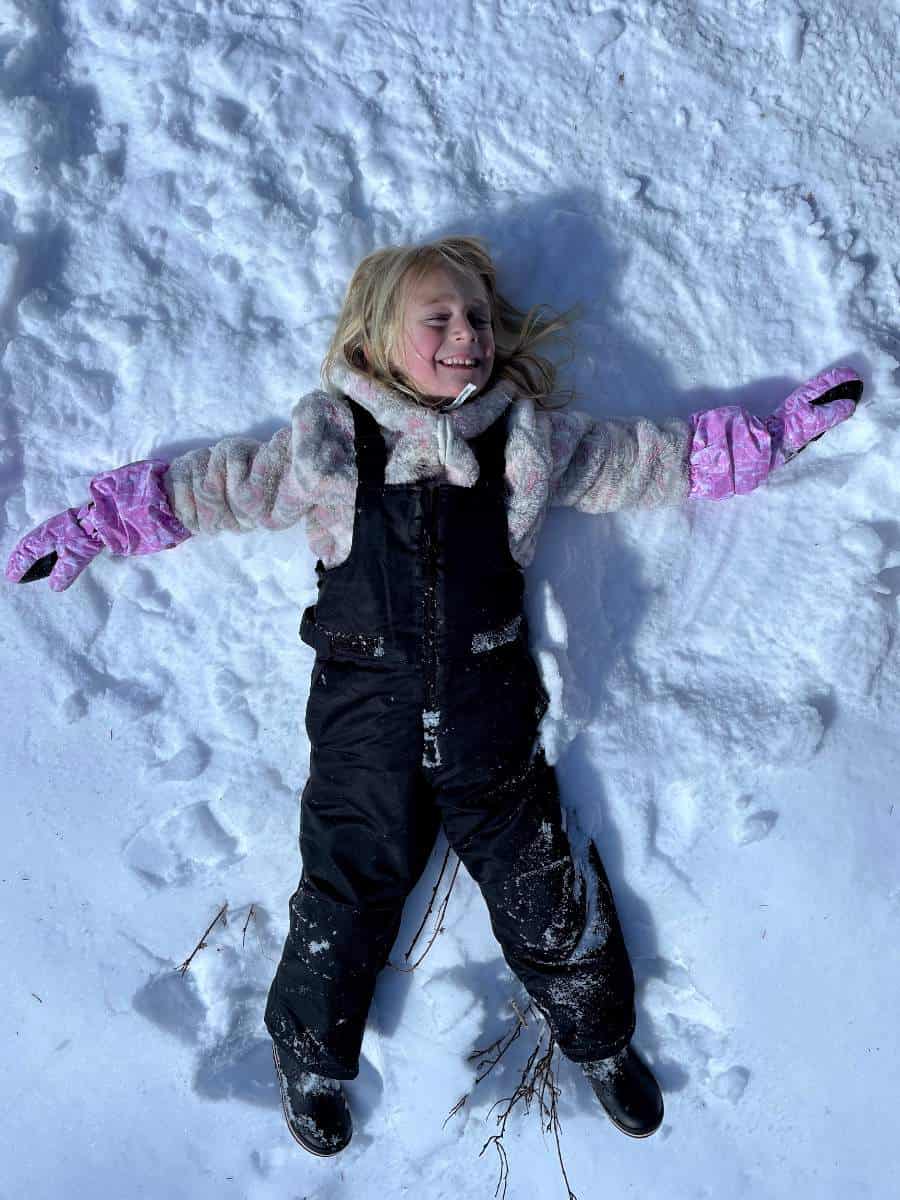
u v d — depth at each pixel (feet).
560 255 7.28
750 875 7.07
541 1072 6.97
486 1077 7.04
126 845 7.04
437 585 6.02
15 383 7.01
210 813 7.09
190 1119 6.97
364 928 6.35
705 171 7.38
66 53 7.11
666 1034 7.20
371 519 6.08
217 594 7.13
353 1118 7.04
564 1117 7.09
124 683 7.12
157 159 7.13
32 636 7.04
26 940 6.96
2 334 6.99
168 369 7.09
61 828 7.01
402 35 7.25
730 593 7.29
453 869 7.11
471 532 6.11
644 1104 6.85
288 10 7.22
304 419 6.15
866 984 7.06
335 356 6.64
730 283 7.36
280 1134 7.01
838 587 7.21
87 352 7.09
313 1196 7.04
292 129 7.15
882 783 7.13
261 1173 7.02
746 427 6.77
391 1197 7.09
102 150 7.11
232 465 6.36
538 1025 7.14
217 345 7.11
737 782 7.09
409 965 7.06
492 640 6.22
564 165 7.30
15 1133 6.89
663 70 7.36
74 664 7.06
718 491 6.89
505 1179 7.11
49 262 7.06
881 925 7.05
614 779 7.03
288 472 6.35
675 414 7.29
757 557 7.29
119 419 7.11
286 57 7.18
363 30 7.22
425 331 6.18
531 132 7.31
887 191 7.44
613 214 7.30
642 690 7.17
